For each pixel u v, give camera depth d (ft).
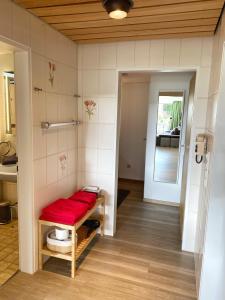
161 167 12.57
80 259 7.60
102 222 9.02
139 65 7.97
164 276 6.94
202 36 7.27
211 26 6.42
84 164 9.12
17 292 6.14
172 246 8.57
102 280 6.67
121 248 8.32
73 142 8.71
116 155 8.77
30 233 6.66
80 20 6.28
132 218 10.89
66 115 8.04
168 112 12.05
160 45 7.70
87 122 8.81
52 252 6.86
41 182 6.88
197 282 6.39
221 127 5.17
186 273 7.11
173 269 7.27
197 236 7.53
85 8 5.54
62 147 7.95
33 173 6.47
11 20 5.28
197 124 7.68
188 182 7.98
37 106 6.44
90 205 7.66
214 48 6.86
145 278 6.82
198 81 7.50
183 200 8.92
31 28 5.96
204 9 5.39
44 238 7.25
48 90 6.89
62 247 6.82
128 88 16.21
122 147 17.03
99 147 8.84
